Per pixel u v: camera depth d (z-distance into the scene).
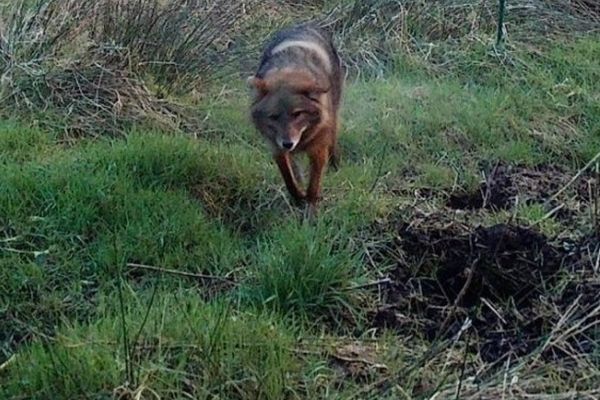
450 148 8.57
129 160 7.38
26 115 8.44
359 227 6.78
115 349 4.96
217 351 4.93
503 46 10.70
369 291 5.96
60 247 6.31
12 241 6.31
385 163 8.08
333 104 7.99
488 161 8.37
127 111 8.55
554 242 6.56
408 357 5.31
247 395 4.80
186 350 4.94
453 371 5.14
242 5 10.29
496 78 10.19
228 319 5.20
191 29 9.52
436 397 4.77
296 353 5.18
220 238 6.53
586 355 5.21
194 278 6.09
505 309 5.89
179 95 9.25
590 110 9.47
